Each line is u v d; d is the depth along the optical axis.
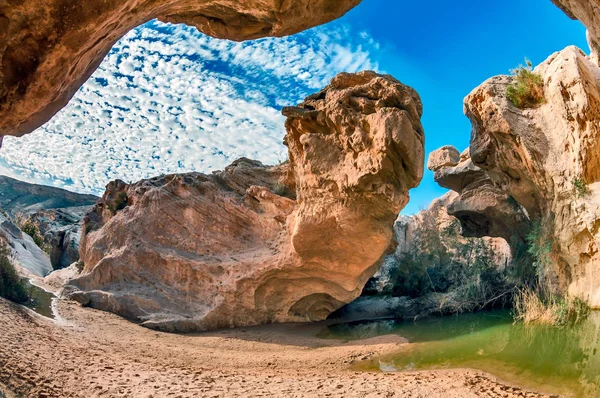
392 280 20.98
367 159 13.73
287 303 17.36
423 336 14.12
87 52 5.59
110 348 12.47
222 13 8.32
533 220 16.72
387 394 8.38
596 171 13.05
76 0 4.86
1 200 47.59
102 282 19.27
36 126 5.84
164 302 17.97
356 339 14.81
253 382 9.53
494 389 8.47
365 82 15.41
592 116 12.91
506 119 15.02
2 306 13.48
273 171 19.84
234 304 16.98
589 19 9.80
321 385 9.20
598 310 11.94
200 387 8.91
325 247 15.41
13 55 4.87
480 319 15.72
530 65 15.63
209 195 19.39
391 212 14.53
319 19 8.29
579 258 13.16
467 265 20.09
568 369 9.16
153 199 20.06
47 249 31.30
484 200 19.64
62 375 8.80
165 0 6.37
